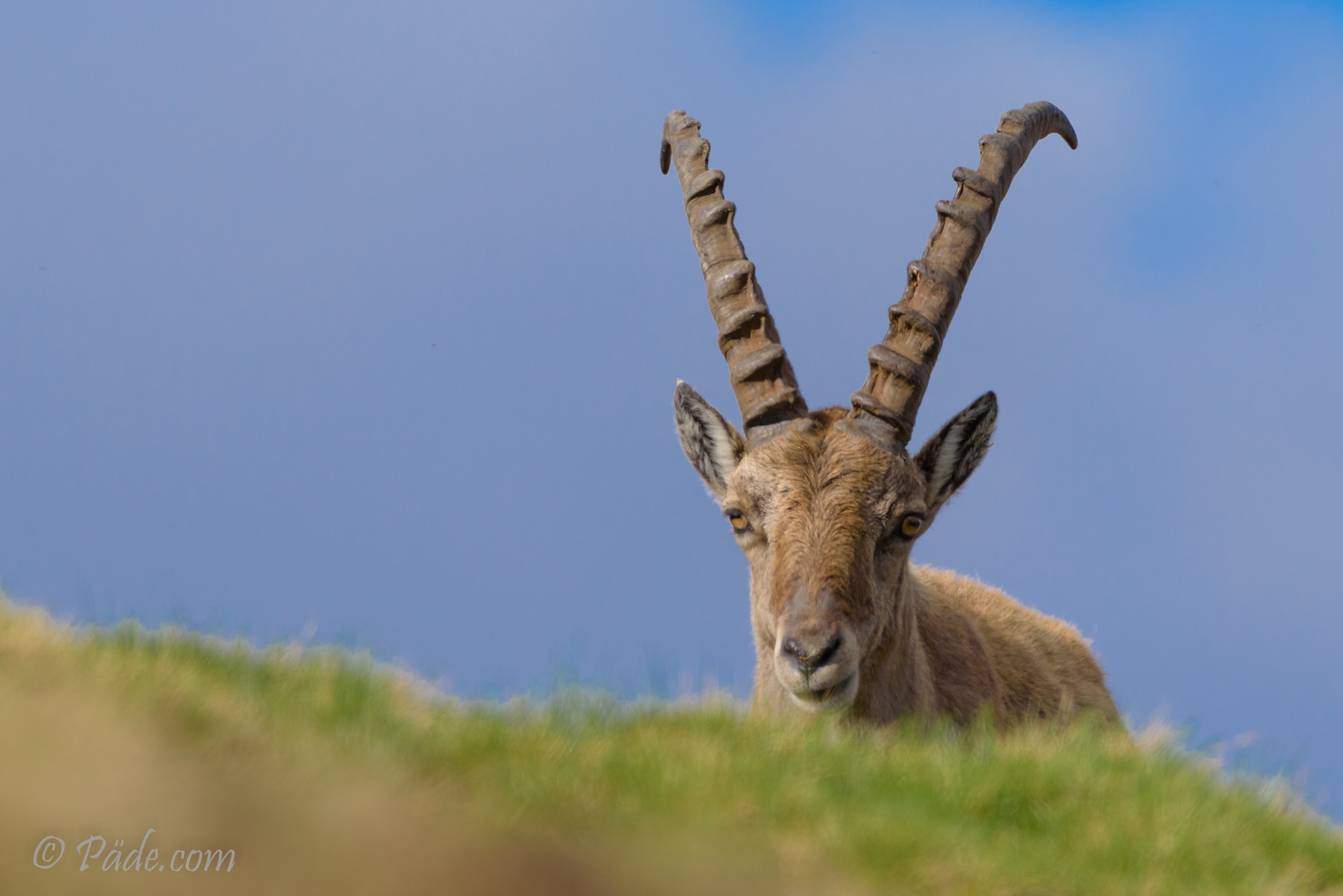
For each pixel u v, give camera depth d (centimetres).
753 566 2403
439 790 1488
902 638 2353
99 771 1266
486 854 1334
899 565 2311
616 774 1605
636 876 1360
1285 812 2067
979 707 2556
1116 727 2809
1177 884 1648
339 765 1465
